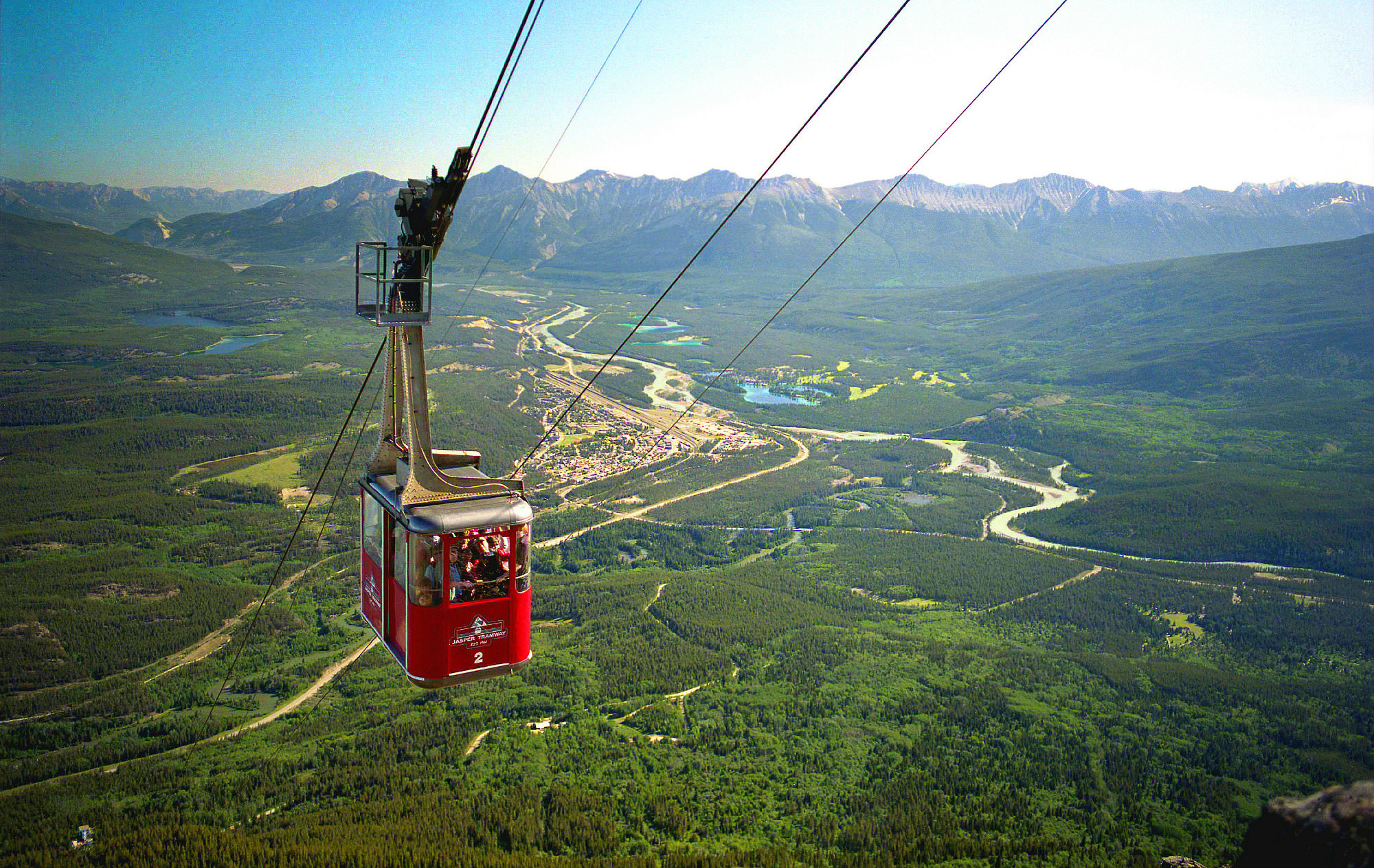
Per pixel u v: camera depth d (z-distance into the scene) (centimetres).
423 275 2564
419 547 2569
